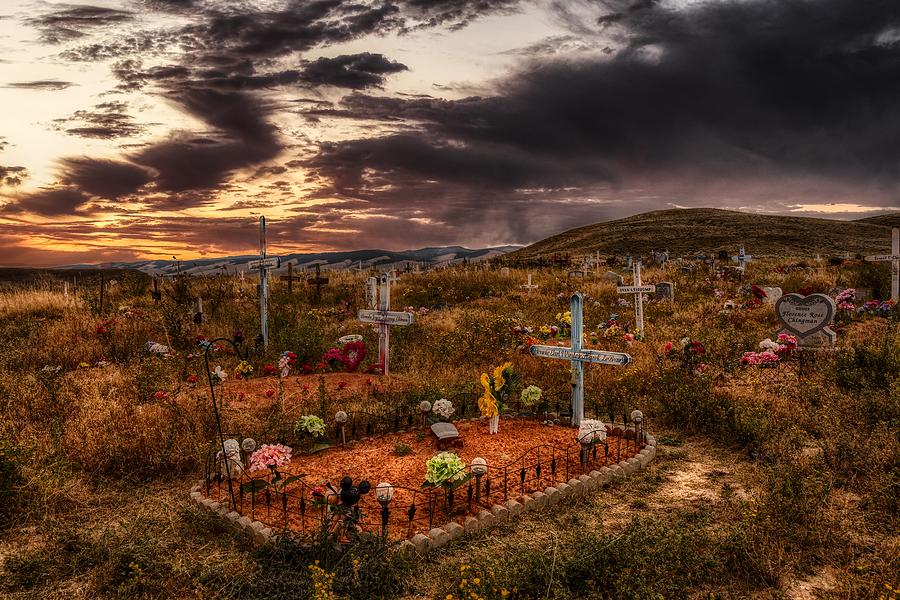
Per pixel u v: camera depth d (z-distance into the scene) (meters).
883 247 62.56
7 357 11.42
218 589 4.24
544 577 4.12
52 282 24.86
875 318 14.61
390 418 8.23
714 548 4.42
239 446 6.66
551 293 22.72
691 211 100.50
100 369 10.62
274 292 21.53
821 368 9.44
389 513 5.46
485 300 21.42
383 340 11.34
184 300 17.81
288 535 4.81
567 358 8.26
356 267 35.31
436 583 4.39
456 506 5.60
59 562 4.53
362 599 4.12
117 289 22.47
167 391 8.55
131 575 4.34
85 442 6.54
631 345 12.04
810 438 6.74
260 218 13.10
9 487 5.44
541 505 5.72
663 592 3.96
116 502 5.79
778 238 69.12
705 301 18.58
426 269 32.00
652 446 7.16
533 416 8.53
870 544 4.57
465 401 9.06
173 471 6.52
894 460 5.71
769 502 4.98
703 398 8.16
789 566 4.30
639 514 5.52
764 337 12.62
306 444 7.29
